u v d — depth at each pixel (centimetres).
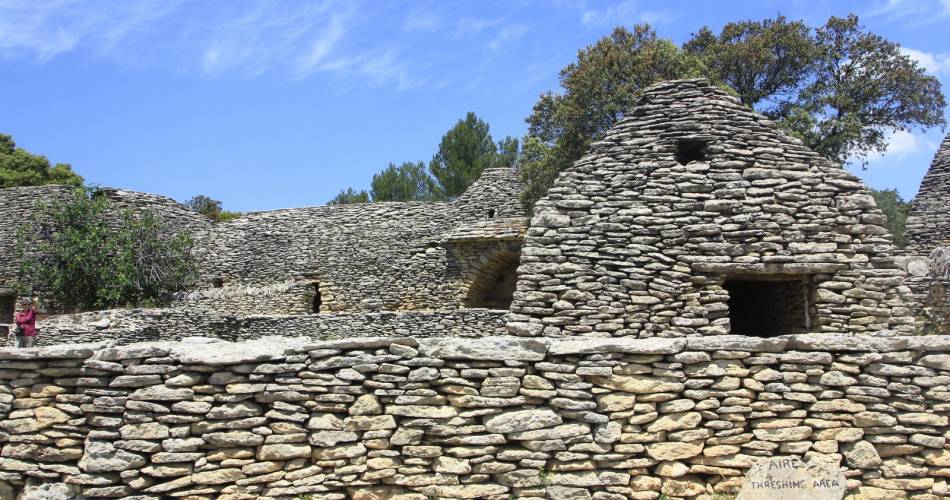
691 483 729
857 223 1127
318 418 724
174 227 3042
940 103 2869
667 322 1090
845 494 727
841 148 2645
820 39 2894
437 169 4081
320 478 715
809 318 1130
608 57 2461
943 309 1895
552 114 2767
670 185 1134
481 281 2544
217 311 2320
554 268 1109
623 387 735
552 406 731
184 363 718
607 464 723
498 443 721
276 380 728
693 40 2944
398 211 2714
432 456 720
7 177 4222
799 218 1121
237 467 707
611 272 1103
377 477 717
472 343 737
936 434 740
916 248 2298
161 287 2773
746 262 1101
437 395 729
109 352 718
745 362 755
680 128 1164
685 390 745
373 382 731
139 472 696
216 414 707
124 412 707
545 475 717
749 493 710
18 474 709
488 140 4131
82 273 2719
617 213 1126
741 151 1148
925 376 748
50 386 723
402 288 2625
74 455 707
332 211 2800
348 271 2702
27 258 2836
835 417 745
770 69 2753
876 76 2831
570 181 1147
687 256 1105
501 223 2444
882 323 1095
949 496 727
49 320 1948
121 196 2997
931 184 2344
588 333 1086
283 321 2053
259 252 2831
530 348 739
